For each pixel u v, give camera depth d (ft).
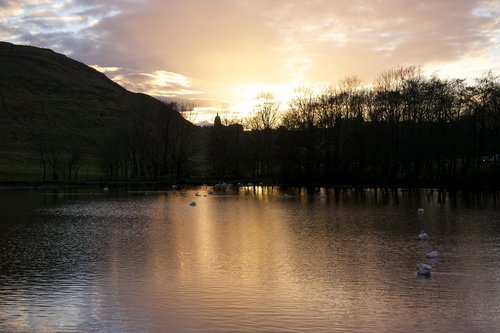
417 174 356.59
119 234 155.22
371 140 360.89
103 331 72.08
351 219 190.19
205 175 481.46
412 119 355.15
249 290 91.61
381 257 119.34
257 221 186.19
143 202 272.31
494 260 115.55
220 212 219.00
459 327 73.51
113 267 109.09
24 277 100.58
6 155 579.07
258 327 73.46
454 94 351.67
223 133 481.87
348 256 120.57
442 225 172.14
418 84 358.23
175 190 373.81
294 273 103.76
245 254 123.03
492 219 187.01
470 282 96.68
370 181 364.38
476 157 382.42
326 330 72.33
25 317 77.71
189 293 89.56
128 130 492.54
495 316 77.82
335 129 384.06
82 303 84.12
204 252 125.49
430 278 99.81
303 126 385.09
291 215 205.16
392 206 238.68
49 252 125.70
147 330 72.33
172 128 485.56
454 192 313.53
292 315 78.38
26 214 213.05
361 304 83.61
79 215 208.33
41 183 407.85
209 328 73.05
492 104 343.26
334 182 380.37
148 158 486.38
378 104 368.89
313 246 133.39
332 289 92.27
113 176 493.36
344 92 393.70
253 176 461.37
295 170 399.03
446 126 344.69
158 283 96.07
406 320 76.23
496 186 322.14
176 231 161.27
